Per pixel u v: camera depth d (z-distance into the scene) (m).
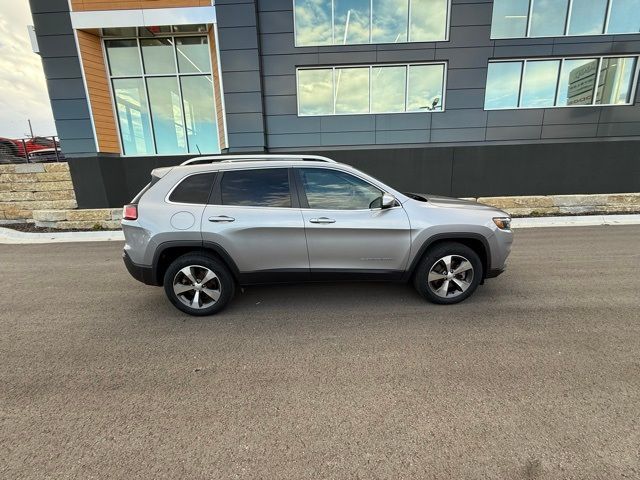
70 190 9.75
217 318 3.78
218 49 9.28
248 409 2.38
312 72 9.89
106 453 2.04
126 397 2.53
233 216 3.61
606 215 8.80
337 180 3.74
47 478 1.87
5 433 2.20
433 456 1.97
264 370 2.82
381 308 3.91
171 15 8.98
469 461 1.93
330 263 3.74
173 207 3.66
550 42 9.55
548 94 9.97
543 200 9.18
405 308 3.89
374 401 2.43
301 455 2.00
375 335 3.33
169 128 10.57
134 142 10.55
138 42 9.93
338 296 4.27
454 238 3.76
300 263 3.72
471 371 2.74
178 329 3.55
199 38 10.04
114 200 10.09
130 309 4.10
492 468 1.88
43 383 2.71
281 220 3.61
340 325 3.54
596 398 2.40
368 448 2.04
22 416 2.35
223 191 3.71
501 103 10.02
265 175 3.74
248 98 9.56
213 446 2.08
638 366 2.75
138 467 1.94
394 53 9.66
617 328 3.36
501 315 3.68
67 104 9.37
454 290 3.96
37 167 9.58
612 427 2.14
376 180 3.77
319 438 2.12
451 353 3.00
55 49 9.07
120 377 2.77
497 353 2.98
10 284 5.07
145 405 2.44
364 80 9.95
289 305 4.05
